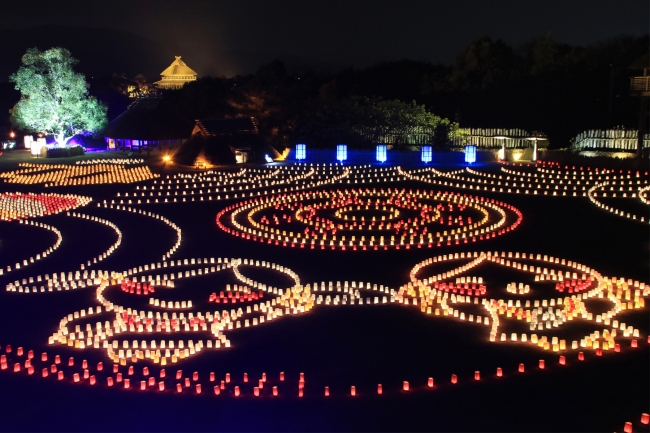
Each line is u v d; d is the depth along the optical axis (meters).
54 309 19.89
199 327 18.34
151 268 24.02
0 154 57.38
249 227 30.66
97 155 56.22
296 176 45.31
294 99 63.62
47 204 35.84
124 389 14.68
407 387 14.50
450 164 50.03
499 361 15.92
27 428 13.07
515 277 22.58
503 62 71.38
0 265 24.53
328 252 26.20
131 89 91.00
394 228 30.20
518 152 51.50
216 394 14.39
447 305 19.84
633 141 49.88
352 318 18.91
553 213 32.88
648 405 13.66
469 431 12.79
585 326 18.08
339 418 13.34
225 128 51.41
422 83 73.38
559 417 13.24
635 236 28.06
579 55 68.69
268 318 18.84
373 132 56.75
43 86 55.28
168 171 47.69
